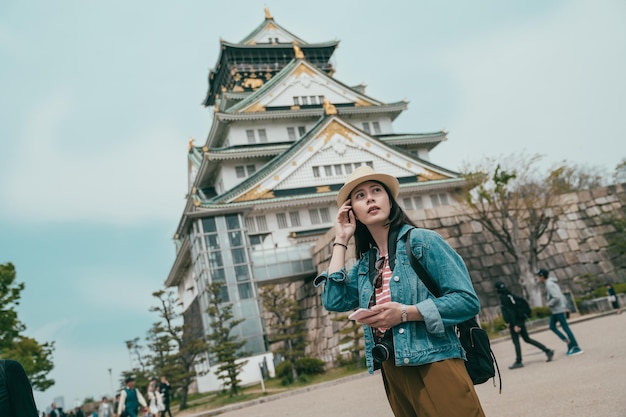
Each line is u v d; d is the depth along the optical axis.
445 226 29.23
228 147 40.84
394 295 2.55
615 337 12.54
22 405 3.03
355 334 22.95
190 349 24.97
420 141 46.69
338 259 3.01
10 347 27.08
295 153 37.62
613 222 30.84
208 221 31.53
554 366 10.03
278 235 35.38
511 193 29.08
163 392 17.48
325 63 56.44
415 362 2.37
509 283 28.83
